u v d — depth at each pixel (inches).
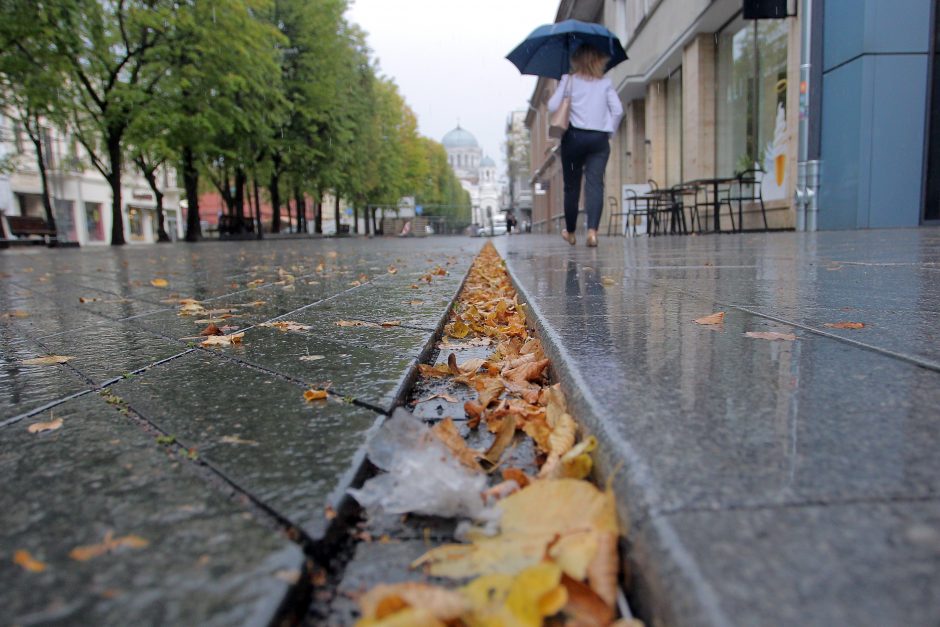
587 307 107.0
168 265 332.5
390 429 49.6
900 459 37.7
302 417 58.4
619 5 842.2
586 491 38.3
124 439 53.8
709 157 570.6
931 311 92.7
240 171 1096.2
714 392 53.1
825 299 107.5
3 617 28.2
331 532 38.0
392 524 41.4
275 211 1256.2
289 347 93.7
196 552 33.8
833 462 37.5
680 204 561.0
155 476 45.3
